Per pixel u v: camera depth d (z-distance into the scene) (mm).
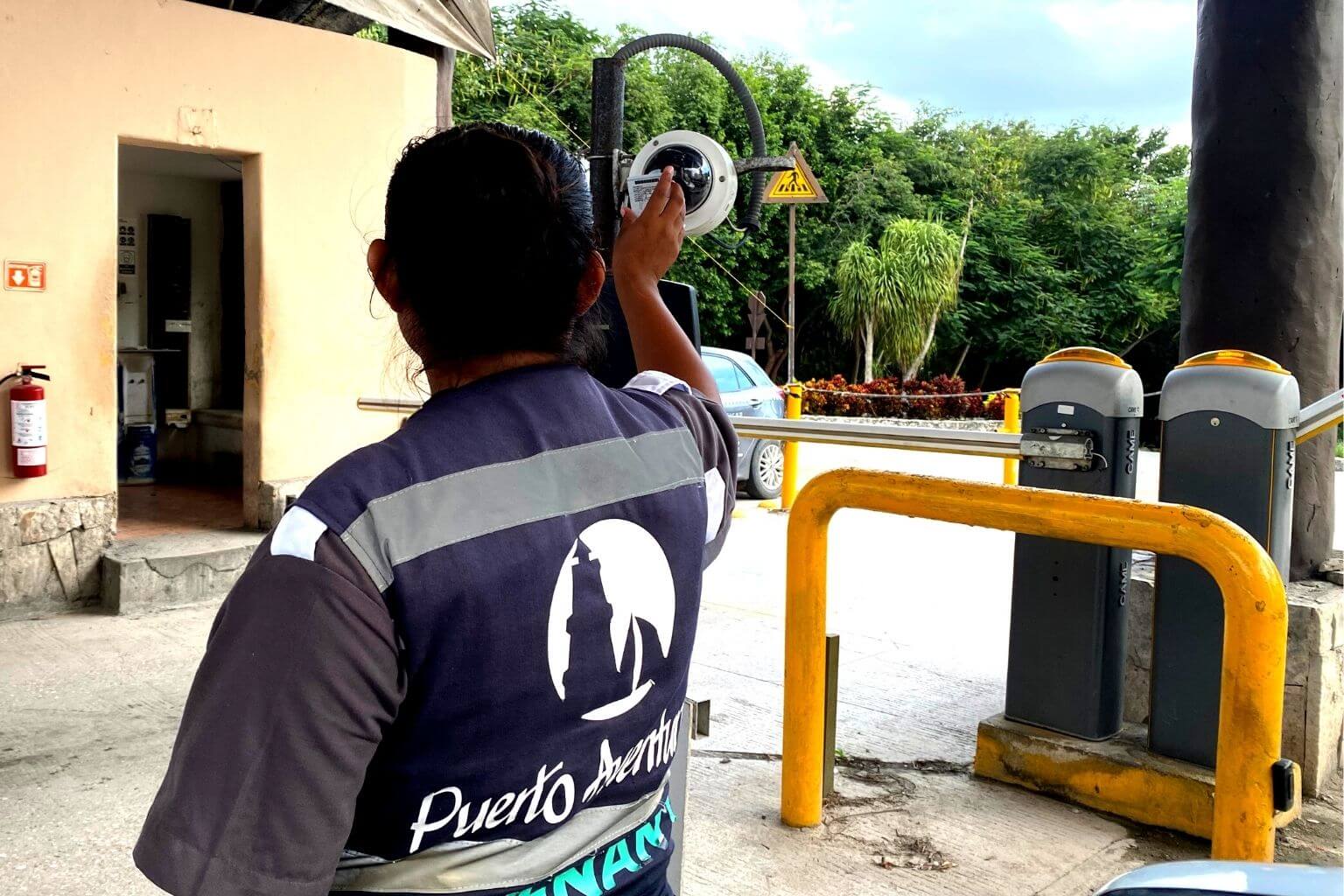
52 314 5078
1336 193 3373
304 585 802
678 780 1876
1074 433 3125
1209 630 2994
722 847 2895
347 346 6141
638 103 17703
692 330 1718
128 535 5746
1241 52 3312
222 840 791
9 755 3482
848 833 2990
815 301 21844
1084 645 3209
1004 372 24719
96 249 5184
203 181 8125
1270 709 2133
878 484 2729
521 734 891
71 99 5043
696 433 1141
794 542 2924
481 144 992
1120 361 3137
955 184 24938
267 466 5891
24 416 4922
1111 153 27359
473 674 852
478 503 875
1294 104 3285
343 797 812
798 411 9469
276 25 5691
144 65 5250
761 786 3312
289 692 793
